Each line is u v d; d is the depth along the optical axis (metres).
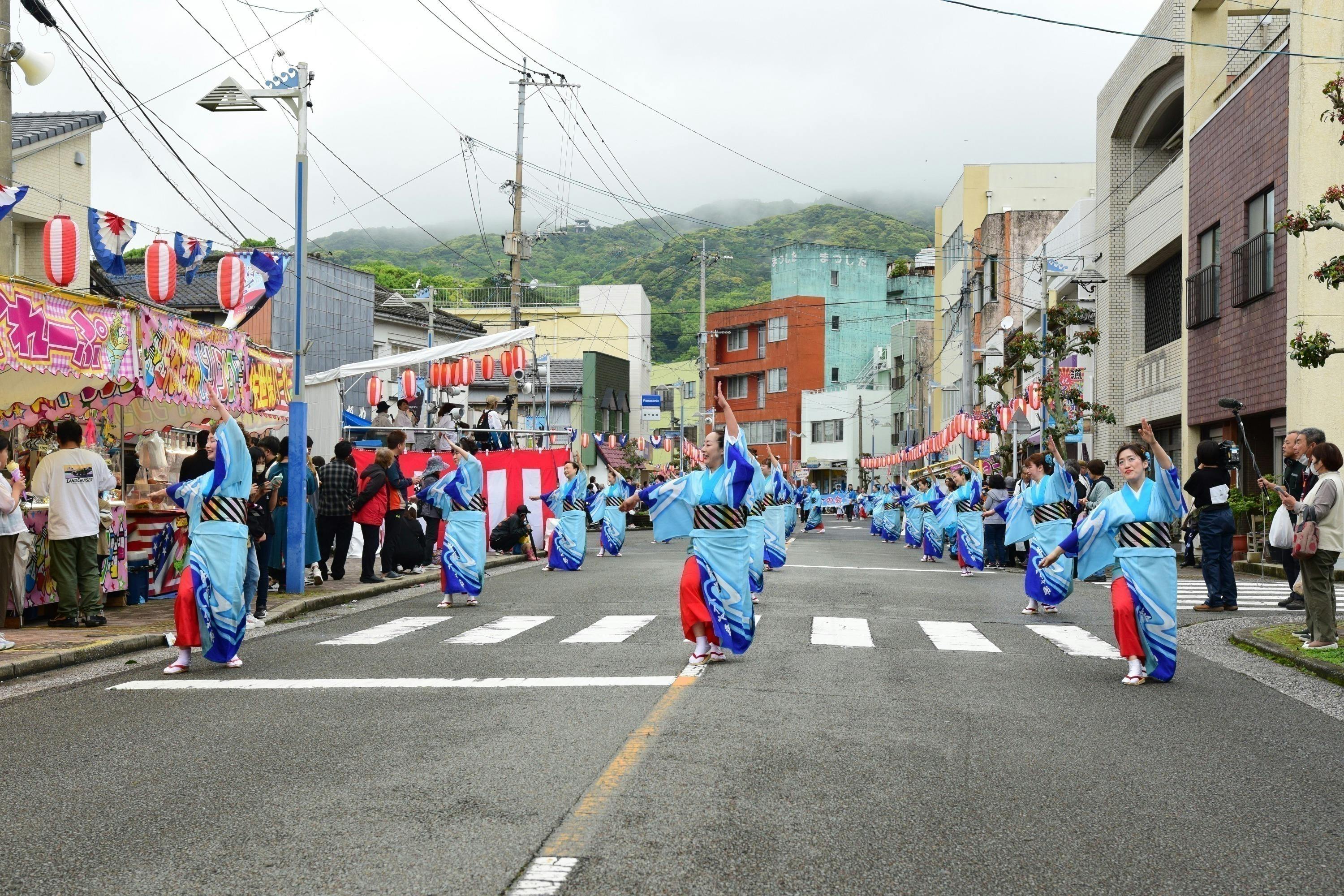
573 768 5.77
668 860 4.43
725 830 4.80
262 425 17.98
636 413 60.94
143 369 11.41
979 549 18.67
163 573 13.80
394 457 16.98
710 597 8.84
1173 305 27.75
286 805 5.18
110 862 4.45
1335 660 9.22
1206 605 13.68
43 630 10.98
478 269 79.38
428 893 4.10
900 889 4.18
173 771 5.82
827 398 71.88
